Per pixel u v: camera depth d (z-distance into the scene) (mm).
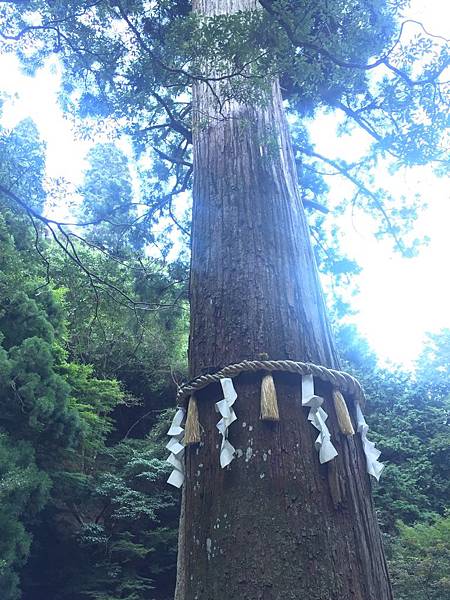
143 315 6605
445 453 10195
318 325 2178
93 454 9945
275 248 2305
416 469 9844
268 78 2875
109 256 5906
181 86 3867
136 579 8297
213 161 2760
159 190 6348
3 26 4125
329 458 1705
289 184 2719
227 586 1569
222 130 2879
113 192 6527
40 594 8133
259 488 1675
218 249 2342
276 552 1569
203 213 2572
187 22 2934
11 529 6215
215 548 1652
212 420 1882
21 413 7238
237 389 1870
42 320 8031
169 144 5934
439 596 5918
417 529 7168
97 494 9062
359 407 1982
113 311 6773
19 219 5828
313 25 2961
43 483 6871
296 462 1711
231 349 2008
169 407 12695
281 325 2047
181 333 10984
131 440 11367
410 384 12656
